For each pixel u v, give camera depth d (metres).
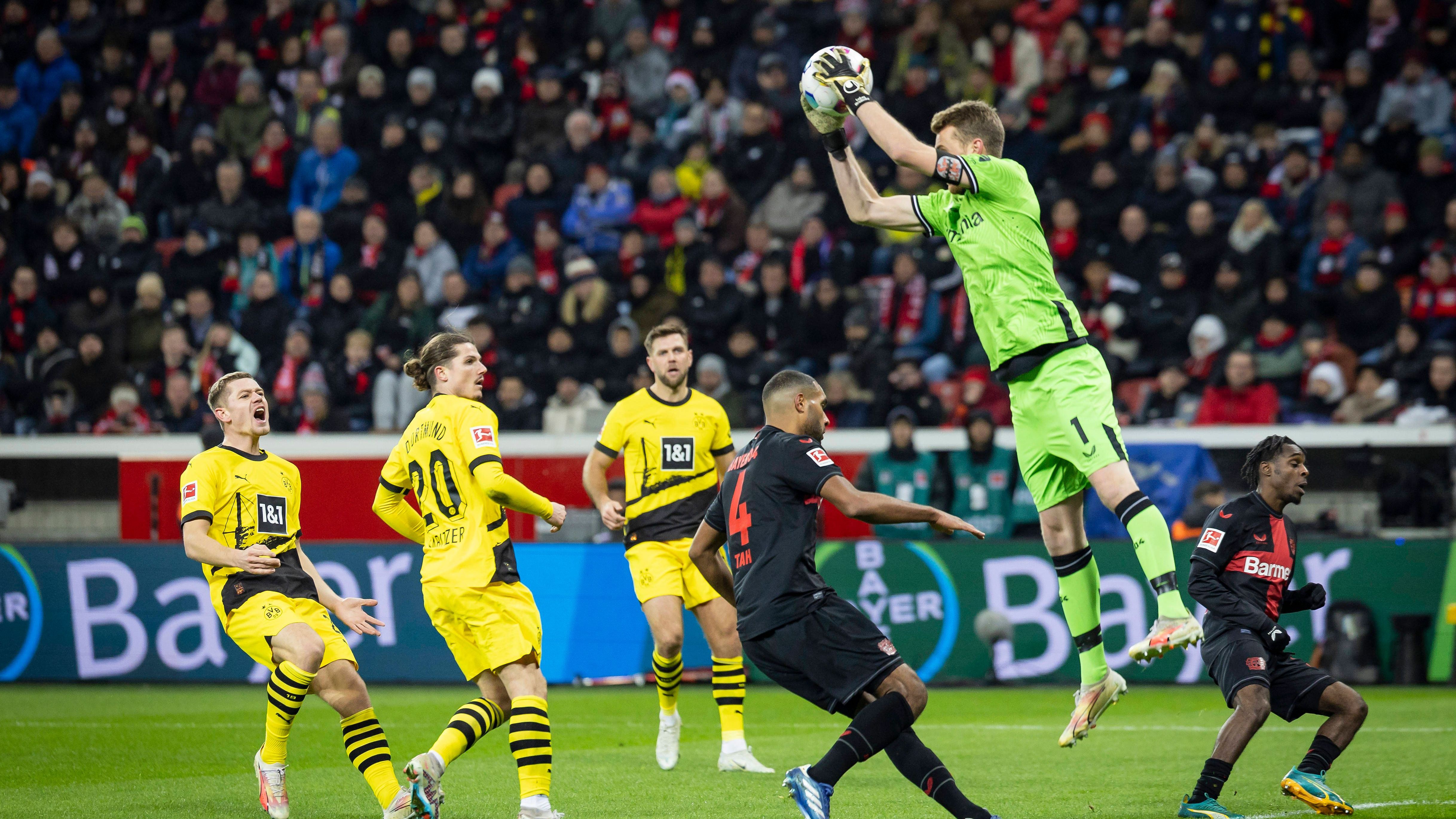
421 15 43.59
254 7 46.38
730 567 13.21
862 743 11.36
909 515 11.53
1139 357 32.69
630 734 20.78
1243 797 14.30
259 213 39.97
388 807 13.30
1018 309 12.91
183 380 34.53
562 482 28.75
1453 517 26.53
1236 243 33.53
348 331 36.22
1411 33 38.16
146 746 19.36
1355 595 25.44
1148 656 12.12
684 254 36.69
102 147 43.06
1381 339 32.16
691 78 41.00
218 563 13.41
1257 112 37.38
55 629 28.23
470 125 40.28
